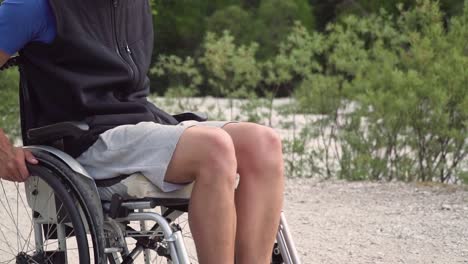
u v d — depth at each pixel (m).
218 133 5.45
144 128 5.63
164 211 6.40
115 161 5.67
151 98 18.08
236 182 5.83
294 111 14.99
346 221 10.16
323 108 14.10
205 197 5.36
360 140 13.19
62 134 5.57
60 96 5.80
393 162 13.04
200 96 23.41
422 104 12.65
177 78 25.53
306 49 15.30
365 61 13.97
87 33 5.80
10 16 5.62
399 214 10.55
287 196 11.67
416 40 13.47
